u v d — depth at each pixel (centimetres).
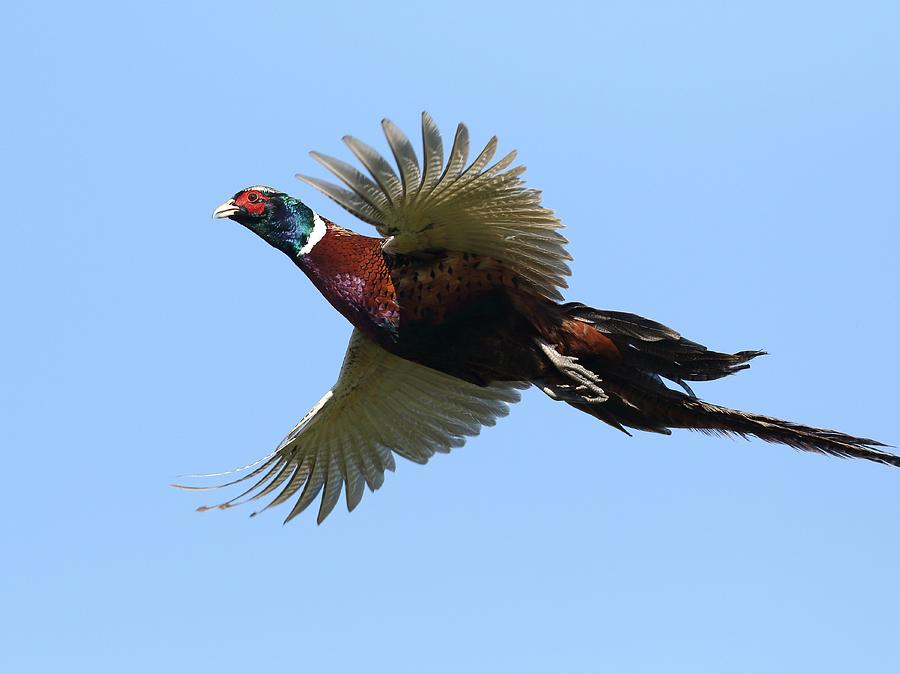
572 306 1149
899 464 1140
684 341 1133
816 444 1151
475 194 1064
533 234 1103
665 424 1199
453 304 1148
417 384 1340
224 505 1351
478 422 1365
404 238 1116
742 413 1159
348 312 1177
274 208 1190
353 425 1368
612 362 1166
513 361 1166
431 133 1019
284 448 1346
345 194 1049
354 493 1398
